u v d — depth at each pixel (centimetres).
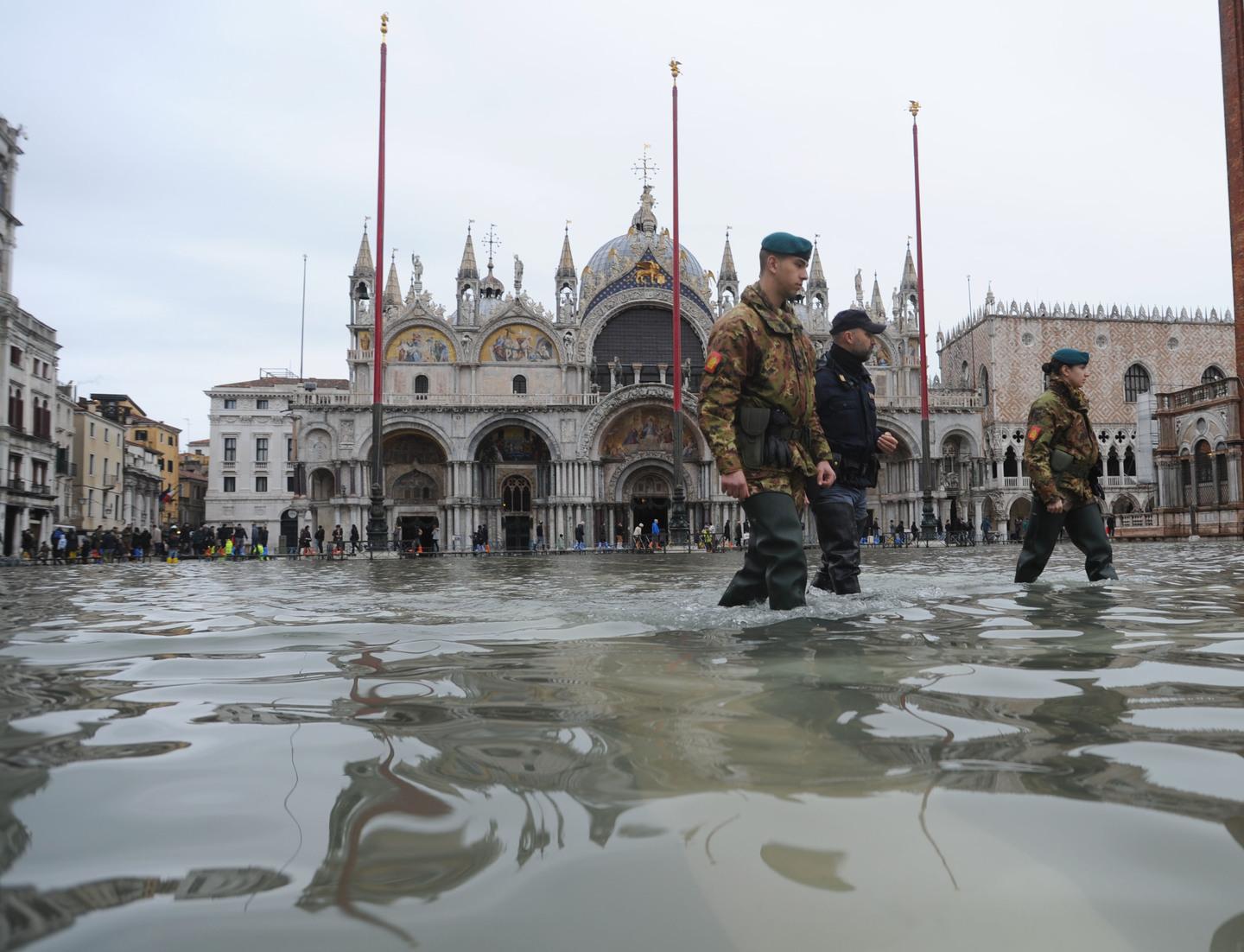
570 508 6594
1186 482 4756
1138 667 391
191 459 11562
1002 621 582
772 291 692
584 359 6850
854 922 144
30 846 180
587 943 137
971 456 7206
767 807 200
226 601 927
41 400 5638
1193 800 202
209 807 204
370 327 6794
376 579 1536
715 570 1814
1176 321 7725
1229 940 138
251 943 137
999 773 225
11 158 5059
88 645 521
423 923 144
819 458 719
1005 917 146
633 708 311
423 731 280
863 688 345
